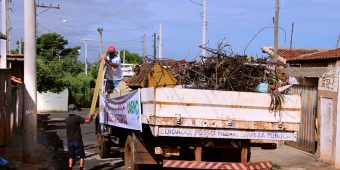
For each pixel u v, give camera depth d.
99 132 14.64
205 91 8.85
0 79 12.31
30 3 11.80
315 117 15.78
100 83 14.09
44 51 70.94
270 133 9.23
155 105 8.60
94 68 68.06
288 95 9.29
